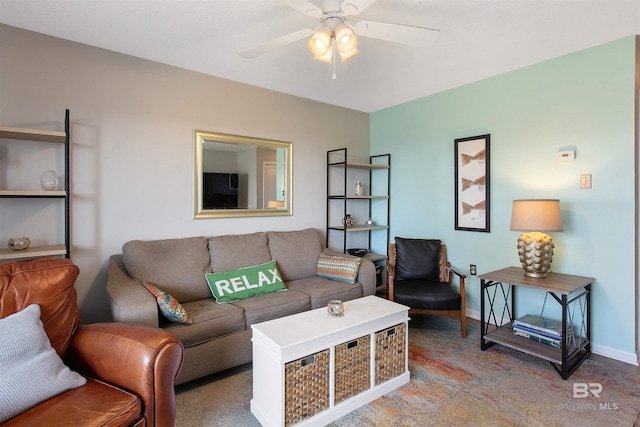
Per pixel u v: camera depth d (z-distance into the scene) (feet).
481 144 10.90
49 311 5.30
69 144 7.84
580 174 8.88
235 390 7.06
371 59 9.19
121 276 7.88
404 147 13.38
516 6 6.70
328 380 6.03
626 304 8.21
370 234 14.69
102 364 4.97
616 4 6.62
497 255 10.66
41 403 4.22
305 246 11.41
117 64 8.68
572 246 9.05
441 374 7.66
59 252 7.29
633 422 5.98
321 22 6.01
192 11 6.82
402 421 6.01
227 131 10.62
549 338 8.27
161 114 9.39
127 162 8.87
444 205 12.09
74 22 7.24
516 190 10.15
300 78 10.59
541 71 9.52
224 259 9.62
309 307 9.14
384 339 6.90
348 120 14.02
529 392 6.93
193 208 10.00
